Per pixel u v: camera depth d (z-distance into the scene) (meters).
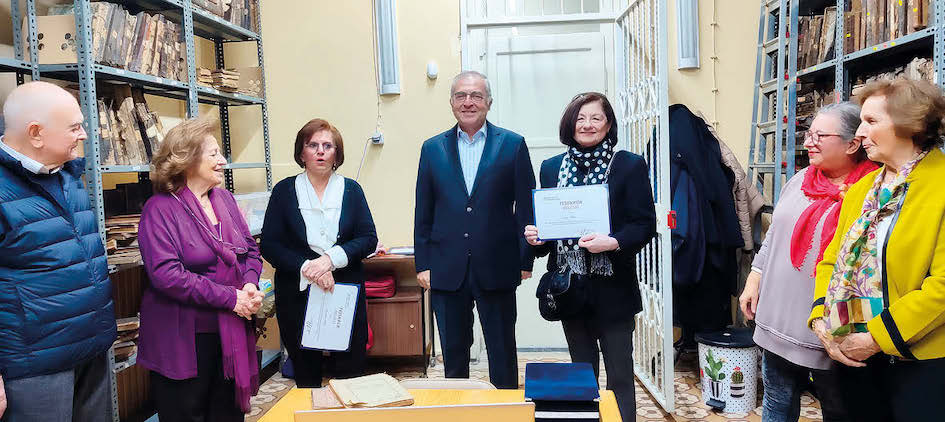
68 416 1.82
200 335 1.96
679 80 3.92
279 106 4.18
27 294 1.69
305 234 2.51
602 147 2.13
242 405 2.02
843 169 1.80
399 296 3.82
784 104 3.49
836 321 1.54
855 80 2.95
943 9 2.22
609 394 1.47
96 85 2.66
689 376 3.66
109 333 1.94
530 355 4.12
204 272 1.98
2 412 1.63
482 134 2.42
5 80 2.43
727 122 3.93
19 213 1.68
